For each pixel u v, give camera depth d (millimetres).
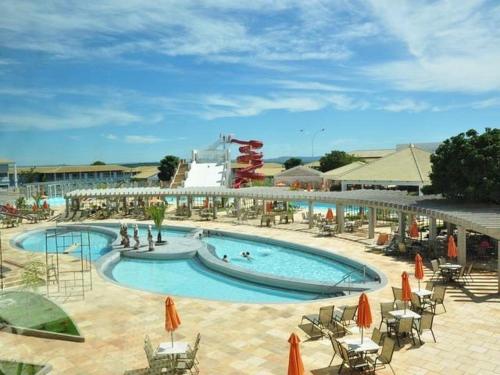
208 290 21594
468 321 14211
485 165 23844
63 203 57781
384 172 45688
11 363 11625
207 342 12992
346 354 10547
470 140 25125
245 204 53562
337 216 33000
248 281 22438
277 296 20281
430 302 15102
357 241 29047
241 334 13570
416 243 25062
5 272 21672
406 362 11375
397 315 12969
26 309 15469
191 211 45031
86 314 15680
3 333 13562
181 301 16984
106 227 40906
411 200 28016
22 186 46906
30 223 41938
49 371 11250
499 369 10953
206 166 68125
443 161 26266
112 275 24656
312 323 13742
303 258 27469
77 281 20484
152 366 10641
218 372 11070
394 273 20547
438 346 12320
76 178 94000
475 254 23453
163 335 13633
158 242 30938
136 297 17734
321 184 68625
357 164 62688
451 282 18562
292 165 100125
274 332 13680
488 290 17484
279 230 34969
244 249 30469
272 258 27656
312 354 12008
